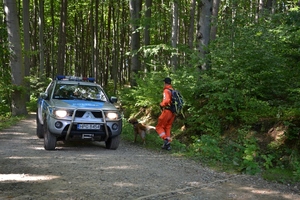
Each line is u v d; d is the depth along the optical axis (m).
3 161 6.00
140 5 17.59
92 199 4.13
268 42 8.32
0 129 10.91
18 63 14.66
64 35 26.23
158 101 11.64
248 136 7.88
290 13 7.27
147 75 12.66
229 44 8.69
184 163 6.65
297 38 7.86
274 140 7.39
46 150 7.41
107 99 8.84
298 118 7.30
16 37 14.46
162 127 8.23
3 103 16.28
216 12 15.19
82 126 7.36
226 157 7.02
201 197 4.49
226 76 8.95
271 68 8.26
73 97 8.44
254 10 22.00
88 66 37.16
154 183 5.02
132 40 15.48
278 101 8.54
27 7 19.28
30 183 4.68
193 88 9.59
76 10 32.16
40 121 8.95
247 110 8.59
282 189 5.12
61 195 4.23
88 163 6.10
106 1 29.80
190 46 19.53
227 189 4.96
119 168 5.83
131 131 10.88
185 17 22.86
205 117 9.20
